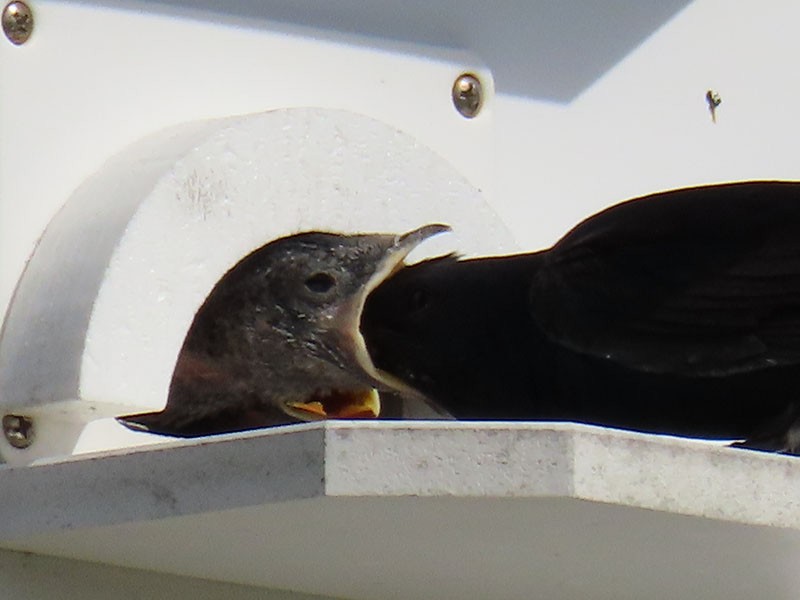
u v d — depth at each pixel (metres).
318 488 2.88
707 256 2.99
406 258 3.00
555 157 3.03
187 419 2.98
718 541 2.93
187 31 2.97
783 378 2.98
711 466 2.89
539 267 2.99
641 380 2.98
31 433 2.94
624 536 2.92
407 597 2.99
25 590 2.95
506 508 2.89
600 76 3.04
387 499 2.89
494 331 2.99
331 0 2.99
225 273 2.96
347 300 2.98
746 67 3.06
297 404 2.99
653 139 3.04
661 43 3.04
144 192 2.94
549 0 3.03
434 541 2.93
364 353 2.98
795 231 2.99
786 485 2.90
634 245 2.99
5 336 2.94
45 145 2.95
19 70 2.95
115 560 2.96
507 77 3.02
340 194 2.97
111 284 2.93
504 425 2.88
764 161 3.06
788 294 2.98
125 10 2.96
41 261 2.95
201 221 2.95
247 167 2.95
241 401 2.98
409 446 2.88
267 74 2.98
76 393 2.92
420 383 3.00
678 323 2.98
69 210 2.95
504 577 2.97
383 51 2.99
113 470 2.91
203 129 2.95
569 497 2.88
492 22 3.02
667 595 2.99
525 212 3.02
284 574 2.96
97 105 2.96
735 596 2.99
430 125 3.00
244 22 2.98
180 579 2.97
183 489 2.90
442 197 2.98
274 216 2.96
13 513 2.93
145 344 2.93
